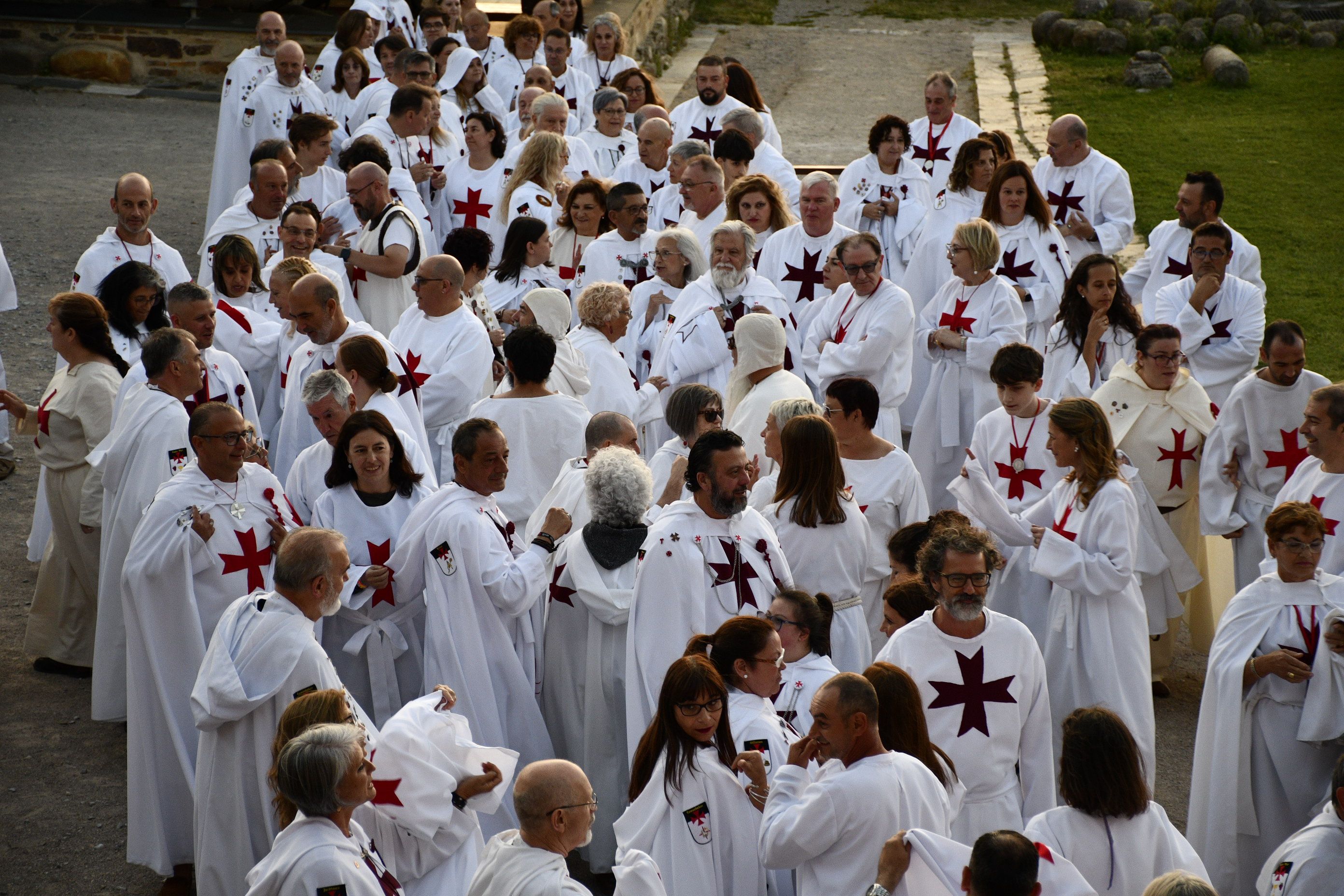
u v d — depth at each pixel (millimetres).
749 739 8523
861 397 11680
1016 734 9234
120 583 11469
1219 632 10234
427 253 19094
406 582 10359
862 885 7559
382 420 10648
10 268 23219
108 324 13297
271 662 8977
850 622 10820
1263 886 8312
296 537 9203
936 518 10398
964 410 16031
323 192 19047
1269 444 12977
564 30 27406
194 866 10398
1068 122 19562
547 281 16844
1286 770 10070
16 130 31016
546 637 10867
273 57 23781
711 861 8297
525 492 12188
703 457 9852
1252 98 34625
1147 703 11148
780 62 38406
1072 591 11180
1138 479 12992
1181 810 11914
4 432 17547
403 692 10742
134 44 34500
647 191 21141
